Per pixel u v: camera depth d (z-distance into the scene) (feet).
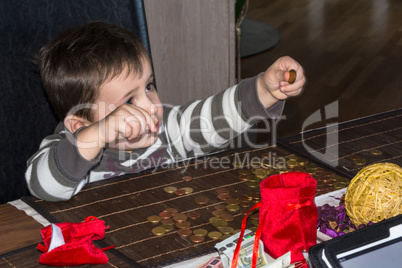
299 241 2.76
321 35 14.07
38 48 4.71
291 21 15.17
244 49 13.10
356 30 14.37
